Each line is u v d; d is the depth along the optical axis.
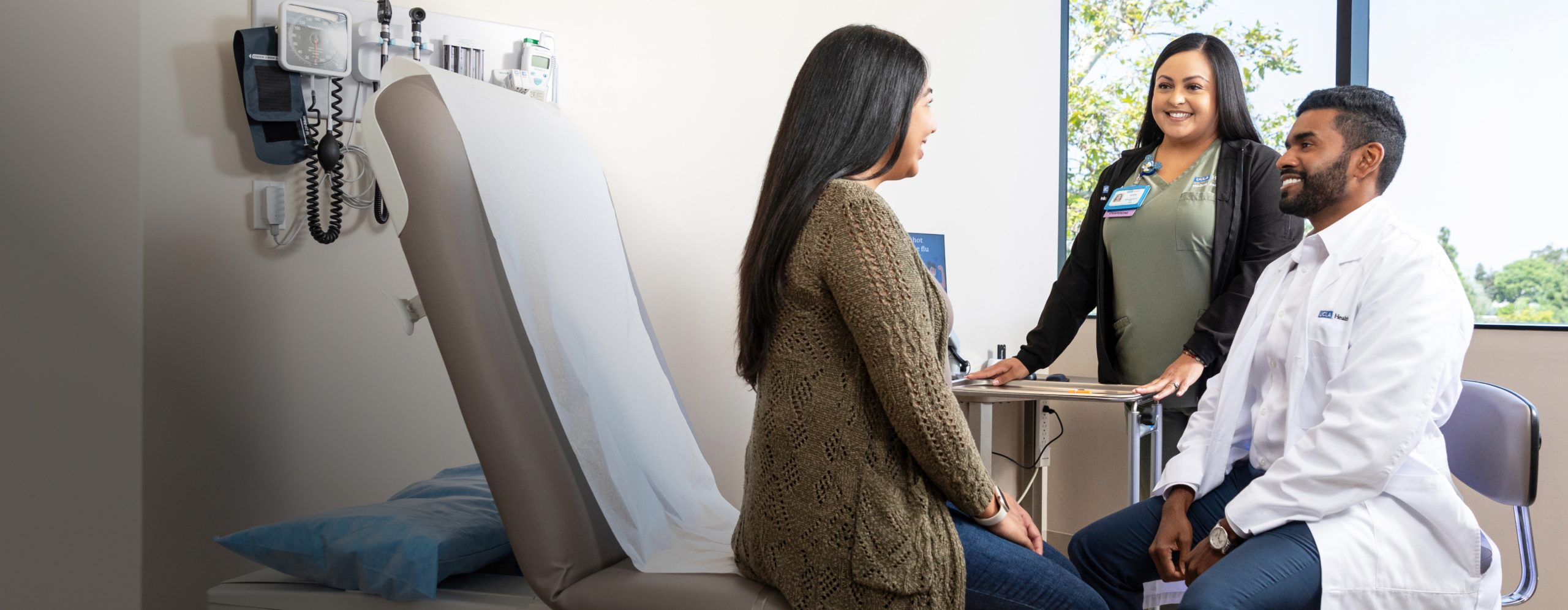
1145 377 2.31
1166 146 2.32
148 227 1.62
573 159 1.47
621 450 1.27
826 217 1.06
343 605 1.26
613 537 1.25
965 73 3.13
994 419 3.27
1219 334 2.05
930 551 1.04
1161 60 2.26
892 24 2.91
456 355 1.10
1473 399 1.67
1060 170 3.53
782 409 1.06
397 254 1.93
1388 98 1.42
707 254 2.49
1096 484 3.18
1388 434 1.22
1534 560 1.61
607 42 2.25
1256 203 2.13
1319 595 1.23
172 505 1.65
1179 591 1.58
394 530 1.27
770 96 2.63
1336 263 1.41
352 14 1.81
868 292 1.01
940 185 3.06
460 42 1.94
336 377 1.86
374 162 1.12
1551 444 2.31
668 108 2.38
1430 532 1.28
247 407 1.74
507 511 1.13
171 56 1.65
